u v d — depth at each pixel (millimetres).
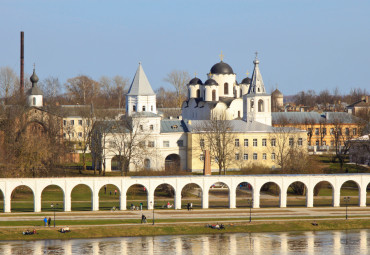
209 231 187125
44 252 166375
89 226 184625
